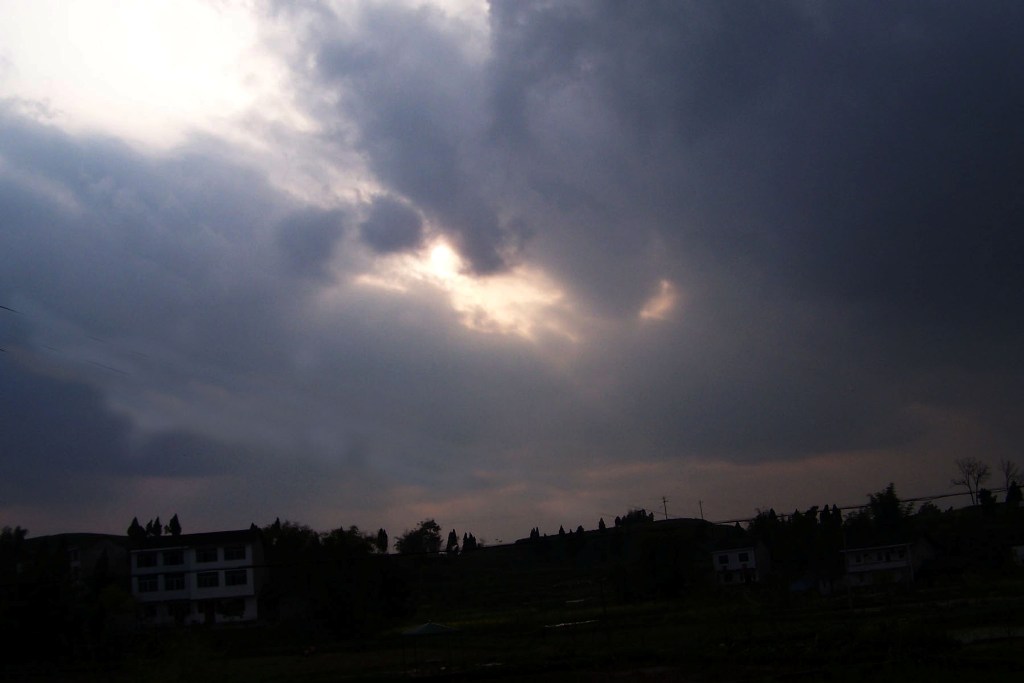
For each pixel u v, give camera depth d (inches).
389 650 1721.2
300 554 2551.7
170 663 1354.6
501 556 4116.6
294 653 1766.7
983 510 3334.2
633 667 1189.7
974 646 1114.7
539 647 1504.7
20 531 2440.9
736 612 1836.9
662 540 2561.5
